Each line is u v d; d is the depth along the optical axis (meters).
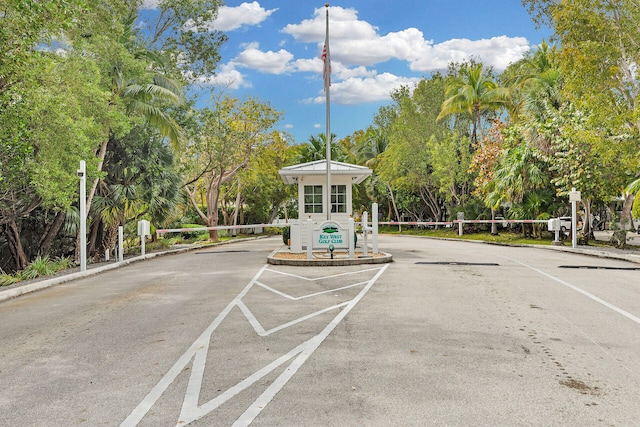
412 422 4.01
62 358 6.08
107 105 18.97
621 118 16.98
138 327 7.69
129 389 4.90
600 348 6.18
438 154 38.97
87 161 17.45
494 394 4.62
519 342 6.47
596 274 13.37
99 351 6.35
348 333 7.00
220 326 7.58
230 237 43.38
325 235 16.47
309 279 12.74
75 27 16.28
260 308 8.97
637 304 9.07
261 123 38.88
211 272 14.88
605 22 17.48
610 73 17.34
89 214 22.56
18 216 18.94
